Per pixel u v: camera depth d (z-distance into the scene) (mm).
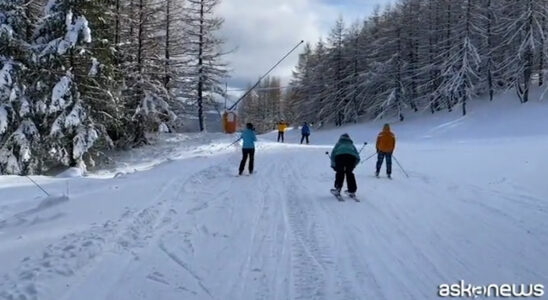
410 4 56906
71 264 5211
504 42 47062
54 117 21891
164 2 33188
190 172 13227
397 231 7301
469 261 5879
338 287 5035
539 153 16906
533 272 5496
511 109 43250
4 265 5207
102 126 24531
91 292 4664
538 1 43719
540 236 6879
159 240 6457
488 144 26000
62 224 6973
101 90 23578
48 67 21781
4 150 20922
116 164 25109
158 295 4703
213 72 39312
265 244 6547
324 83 66438
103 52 23297
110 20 26359
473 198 9781
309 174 14031
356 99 61844
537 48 44219
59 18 21734
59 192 10039
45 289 4590
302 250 6305
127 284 4914
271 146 26156
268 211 8648
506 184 11250
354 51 63469
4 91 20406
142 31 29594
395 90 53219
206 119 40438
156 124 30344
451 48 48000
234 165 15695
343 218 8180
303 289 4984
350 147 10219
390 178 13156
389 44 57344
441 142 31719
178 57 35719
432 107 50938
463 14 46875
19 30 21422
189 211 8258
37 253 5574
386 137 13281
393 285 5105
